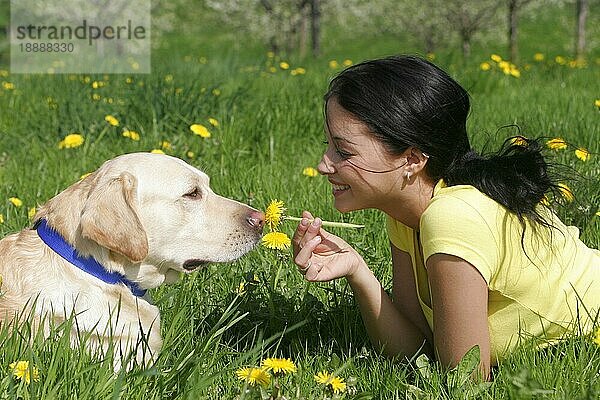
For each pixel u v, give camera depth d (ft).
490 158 10.03
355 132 9.60
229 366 9.71
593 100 26.55
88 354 9.59
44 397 8.45
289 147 21.47
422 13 72.38
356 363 10.75
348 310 11.98
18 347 9.21
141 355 10.30
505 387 9.12
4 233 14.44
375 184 9.82
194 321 11.79
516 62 52.70
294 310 12.15
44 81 33.40
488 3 63.87
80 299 10.09
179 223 10.69
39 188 17.52
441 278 9.43
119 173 10.39
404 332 10.96
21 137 23.40
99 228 9.85
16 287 10.10
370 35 93.25
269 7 75.36
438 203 9.51
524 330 10.14
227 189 17.43
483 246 9.34
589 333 10.03
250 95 26.05
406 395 9.41
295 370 9.62
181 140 20.92
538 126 21.53
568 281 10.18
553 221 10.51
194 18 108.78
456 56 42.98
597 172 16.79
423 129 9.52
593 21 98.27
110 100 24.76
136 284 10.68
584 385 9.17
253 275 12.24
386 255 14.30
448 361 9.81
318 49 73.87
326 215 15.70
